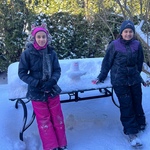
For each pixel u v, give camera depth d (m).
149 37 4.54
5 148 3.00
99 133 3.35
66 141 3.05
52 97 2.94
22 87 3.14
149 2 4.31
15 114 3.73
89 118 3.65
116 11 6.16
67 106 4.02
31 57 2.85
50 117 3.01
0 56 6.69
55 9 6.57
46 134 2.94
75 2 6.61
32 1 6.48
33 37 2.84
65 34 6.61
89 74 3.50
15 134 3.27
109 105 4.00
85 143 3.17
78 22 6.66
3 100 4.20
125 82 3.10
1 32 6.50
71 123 3.52
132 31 3.04
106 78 3.40
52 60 2.95
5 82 6.72
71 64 3.58
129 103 3.15
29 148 3.09
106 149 3.07
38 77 2.87
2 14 6.36
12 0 6.36
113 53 3.10
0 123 3.45
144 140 3.17
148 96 4.12
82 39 6.77
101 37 6.74
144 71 4.58
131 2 4.88
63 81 3.28
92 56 6.90
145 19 4.51
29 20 6.42
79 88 3.18
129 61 3.06
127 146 3.11
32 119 3.19
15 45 6.51
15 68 3.48
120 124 3.51
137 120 3.31
